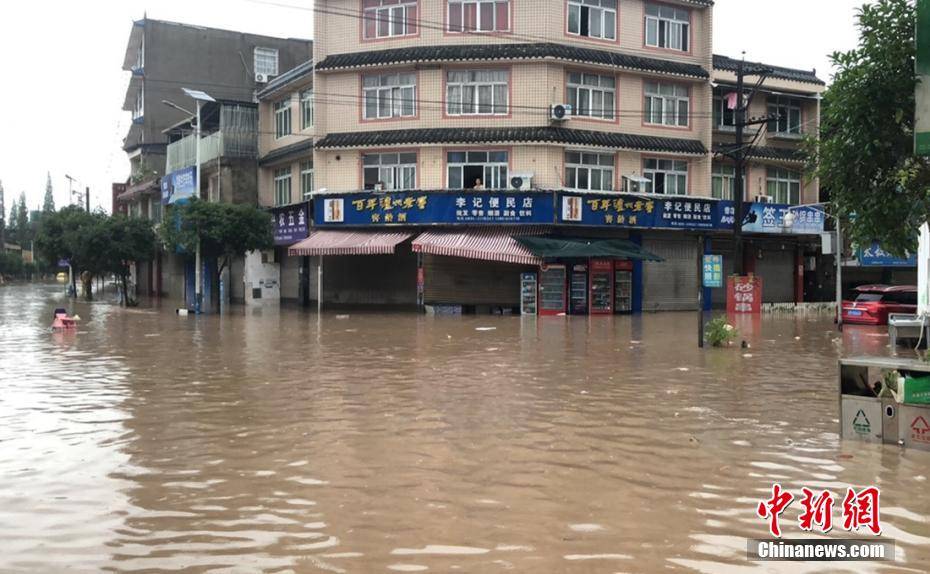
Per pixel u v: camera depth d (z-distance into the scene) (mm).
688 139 29672
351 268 30344
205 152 34875
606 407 9359
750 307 27625
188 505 5668
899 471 6465
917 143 6852
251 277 33594
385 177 28172
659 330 20562
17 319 25844
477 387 10836
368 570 4473
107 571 4480
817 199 33094
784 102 32500
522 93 27172
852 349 16047
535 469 6602
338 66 28047
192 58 43281
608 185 28344
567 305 27188
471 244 26125
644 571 4469
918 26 6832
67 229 37031
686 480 6277
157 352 15258
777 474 6426
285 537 5012
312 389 10688
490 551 4766
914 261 32938
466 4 27531
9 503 5730
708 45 29859
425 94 27562
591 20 28219
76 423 8484
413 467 6668
